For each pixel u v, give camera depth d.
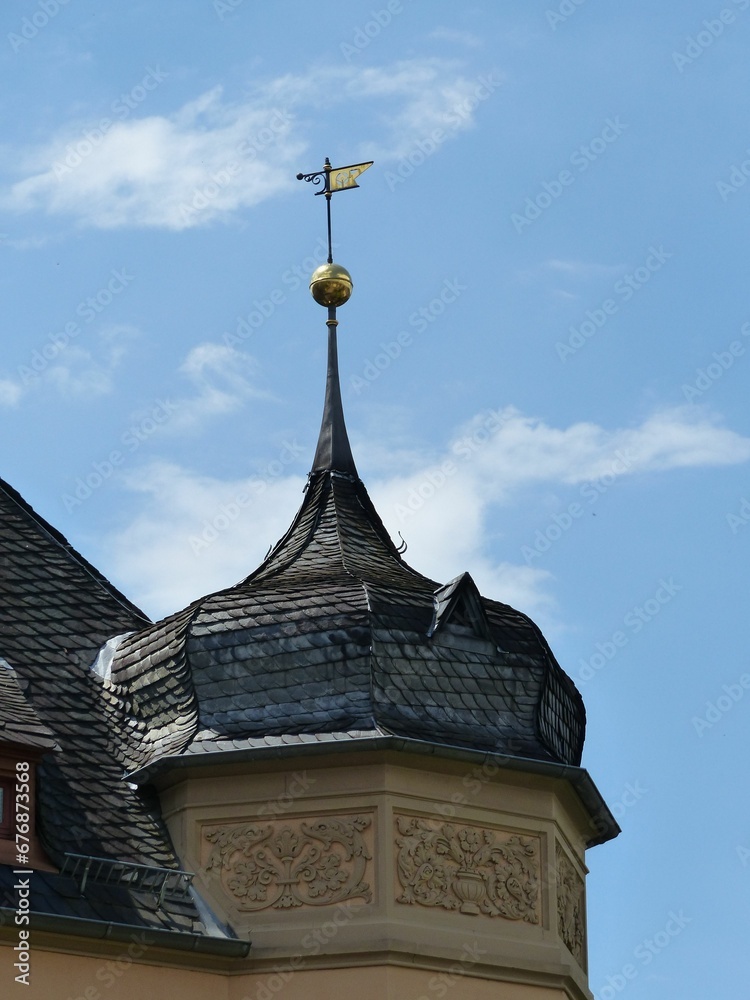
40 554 36.03
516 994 31.19
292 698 32.16
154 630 34.06
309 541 35.69
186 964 30.33
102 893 30.20
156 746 32.56
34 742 30.61
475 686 32.72
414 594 33.41
